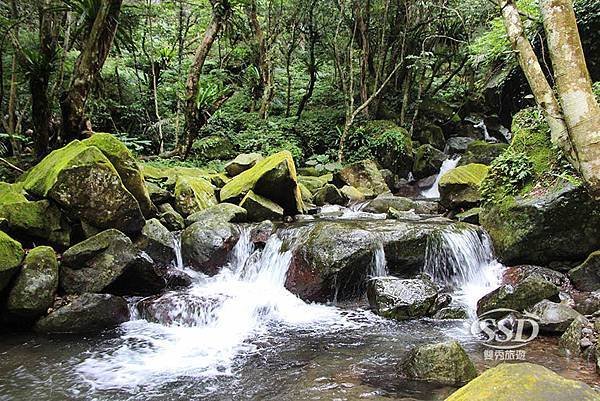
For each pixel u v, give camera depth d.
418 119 15.35
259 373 4.12
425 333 4.95
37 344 4.76
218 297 5.70
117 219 6.15
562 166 6.26
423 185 12.99
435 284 6.14
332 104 16.50
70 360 4.41
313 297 6.02
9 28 8.28
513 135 7.43
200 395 3.74
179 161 10.66
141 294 6.02
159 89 13.64
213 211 7.71
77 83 7.70
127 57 13.54
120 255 5.68
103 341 4.86
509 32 3.44
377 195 11.52
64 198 5.87
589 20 8.92
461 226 6.89
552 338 4.59
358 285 6.18
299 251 6.39
